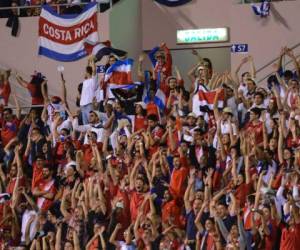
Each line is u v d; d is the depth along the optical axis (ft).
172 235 185.88
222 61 241.35
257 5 230.89
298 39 229.86
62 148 213.25
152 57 223.30
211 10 240.94
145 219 188.44
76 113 226.99
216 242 182.09
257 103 204.74
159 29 242.99
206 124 208.95
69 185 206.18
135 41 241.76
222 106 208.64
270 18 230.68
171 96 216.54
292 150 193.67
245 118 208.64
